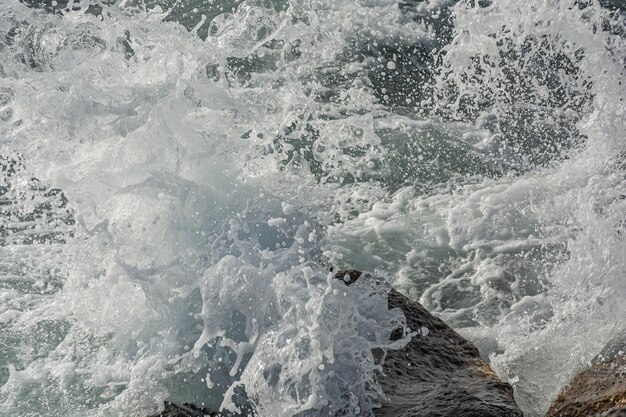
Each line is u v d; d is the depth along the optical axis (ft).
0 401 11.87
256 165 15.01
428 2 26.40
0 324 13.47
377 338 11.84
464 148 19.35
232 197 14.11
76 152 13.97
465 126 20.30
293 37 22.03
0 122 14.62
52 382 12.23
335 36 23.95
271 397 11.01
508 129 20.02
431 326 12.42
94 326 13.23
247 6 19.58
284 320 11.54
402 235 16.44
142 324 12.92
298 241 12.64
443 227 16.62
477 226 16.53
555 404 11.41
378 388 10.95
